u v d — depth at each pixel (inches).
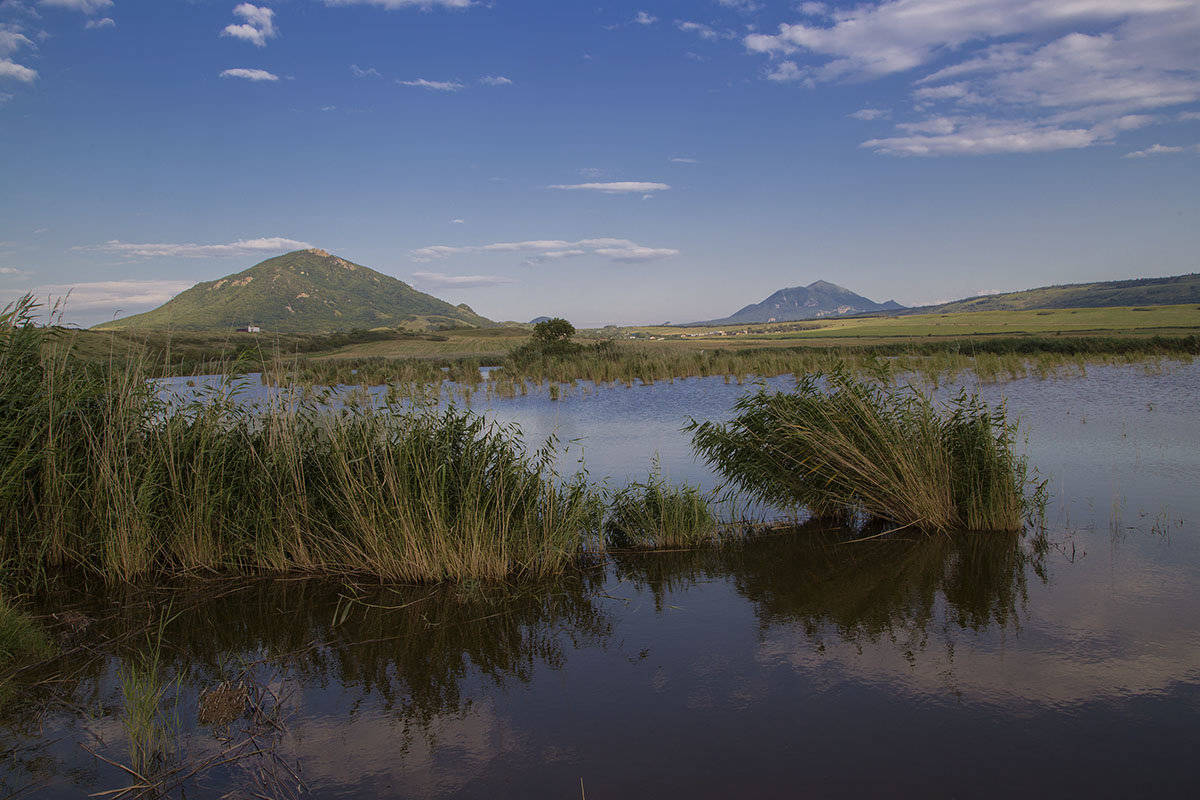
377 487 295.0
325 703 186.2
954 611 232.1
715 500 391.9
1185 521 320.2
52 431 299.9
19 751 164.6
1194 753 151.9
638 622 235.1
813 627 224.8
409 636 229.1
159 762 159.6
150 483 296.0
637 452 537.3
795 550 307.7
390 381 413.7
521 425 698.8
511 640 224.1
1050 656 197.9
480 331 5930.1
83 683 199.3
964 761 151.8
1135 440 515.8
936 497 328.2
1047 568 268.4
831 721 169.5
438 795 145.1
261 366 343.3
